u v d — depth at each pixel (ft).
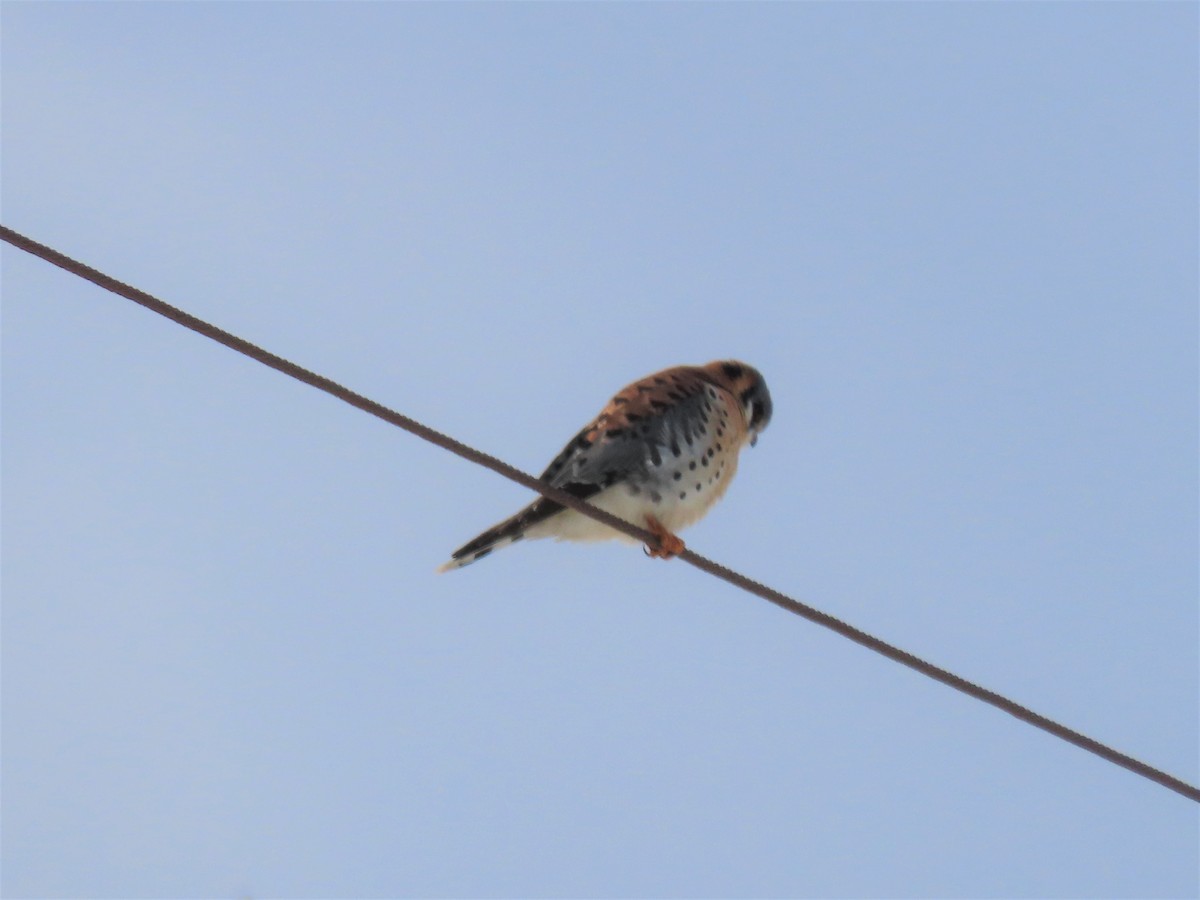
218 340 32.40
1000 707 38.19
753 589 37.83
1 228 30.66
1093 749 38.86
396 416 33.86
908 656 38.04
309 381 33.09
